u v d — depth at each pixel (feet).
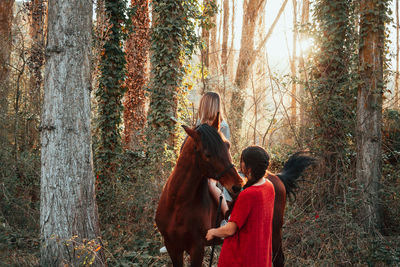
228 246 7.79
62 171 11.50
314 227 14.96
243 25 48.44
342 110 21.50
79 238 11.53
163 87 23.34
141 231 16.12
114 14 21.80
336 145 20.86
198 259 9.72
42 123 11.73
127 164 21.75
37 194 19.98
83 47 11.93
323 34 22.70
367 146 18.95
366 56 19.21
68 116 11.60
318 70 22.98
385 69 21.29
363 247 14.49
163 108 23.41
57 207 11.46
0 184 17.28
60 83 11.55
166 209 9.84
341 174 18.47
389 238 16.89
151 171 19.15
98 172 20.93
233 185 7.93
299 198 18.61
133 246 14.65
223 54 54.08
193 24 26.16
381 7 18.98
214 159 8.09
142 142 23.20
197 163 8.65
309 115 21.98
